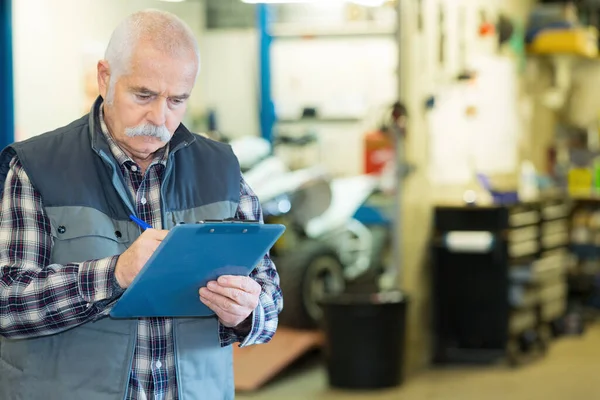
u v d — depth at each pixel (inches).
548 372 236.5
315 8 297.3
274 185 243.3
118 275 75.1
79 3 197.6
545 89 334.3
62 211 79.7
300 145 298.2
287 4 297.4
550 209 272.4
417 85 233.3
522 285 252.4
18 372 80.8
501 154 286.0
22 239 78.6
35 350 80.3
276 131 303.9
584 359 252.1
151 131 77.2
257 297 77.9
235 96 296.2
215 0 292.5
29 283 75.8
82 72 199.8
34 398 79.9
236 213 86.6
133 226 81.7
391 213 247.6
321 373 230.1
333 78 302.2
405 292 224.2
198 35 288.8
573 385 223.3
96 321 79.9
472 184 266.4
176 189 84.0
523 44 300.2
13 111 182.1
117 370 79.4
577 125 369.4
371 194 270.8
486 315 241.0
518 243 246.5
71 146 82.0
